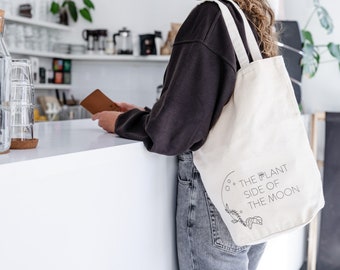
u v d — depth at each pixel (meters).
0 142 0.87
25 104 0.98
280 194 1.10
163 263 1.37
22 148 0.95
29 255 0.86
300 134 1.11
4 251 0.81
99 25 4.07
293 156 1.10
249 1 1.19
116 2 3.99
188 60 1.06
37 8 3.70
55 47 3.99
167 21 3.82
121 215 1.14
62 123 1.74
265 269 2.18
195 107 1.05
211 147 1.12
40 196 0.88
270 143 1.10
